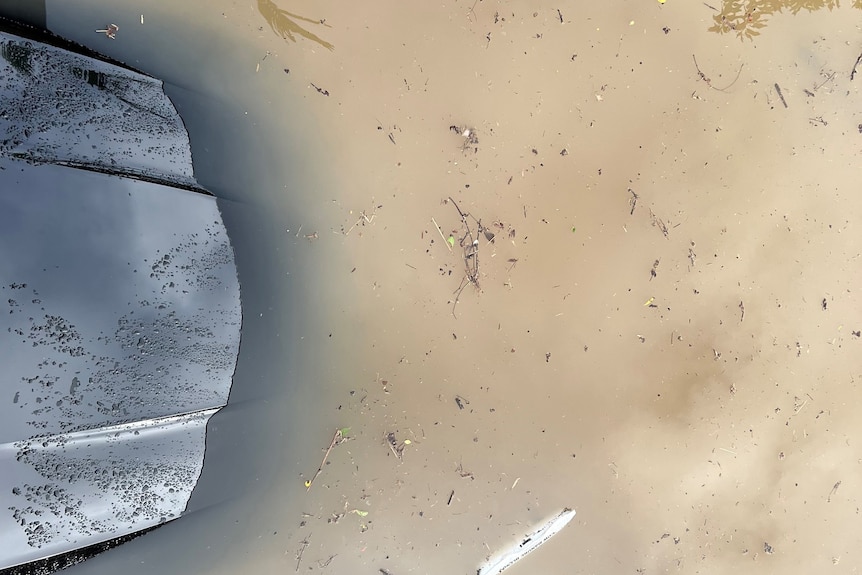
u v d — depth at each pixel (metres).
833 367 1.96
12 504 1.48
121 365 1.58
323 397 1.92
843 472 1.97
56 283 1.49
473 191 1.94
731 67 1.97
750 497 1.98
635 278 1.96
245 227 1.84
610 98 1.95
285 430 1.91
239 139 1.86
